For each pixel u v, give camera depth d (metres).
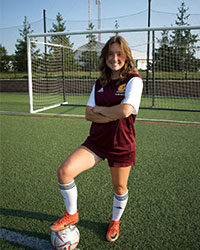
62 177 1.65
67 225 1.79
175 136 4.95
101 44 14.09
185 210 2.35
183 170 3.28
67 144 4.46
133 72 1.77
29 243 1.91
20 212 2.34
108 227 2.12
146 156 3.81
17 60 19.75
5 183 2.94
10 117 7.00
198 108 8.74
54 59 12.03
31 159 3.72
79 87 13.41
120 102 1.72
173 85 11.61
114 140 1.73
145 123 6.18
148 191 2.72
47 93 13.62
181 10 19.03
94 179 3.03
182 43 11.31
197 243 1.91
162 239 1.96
